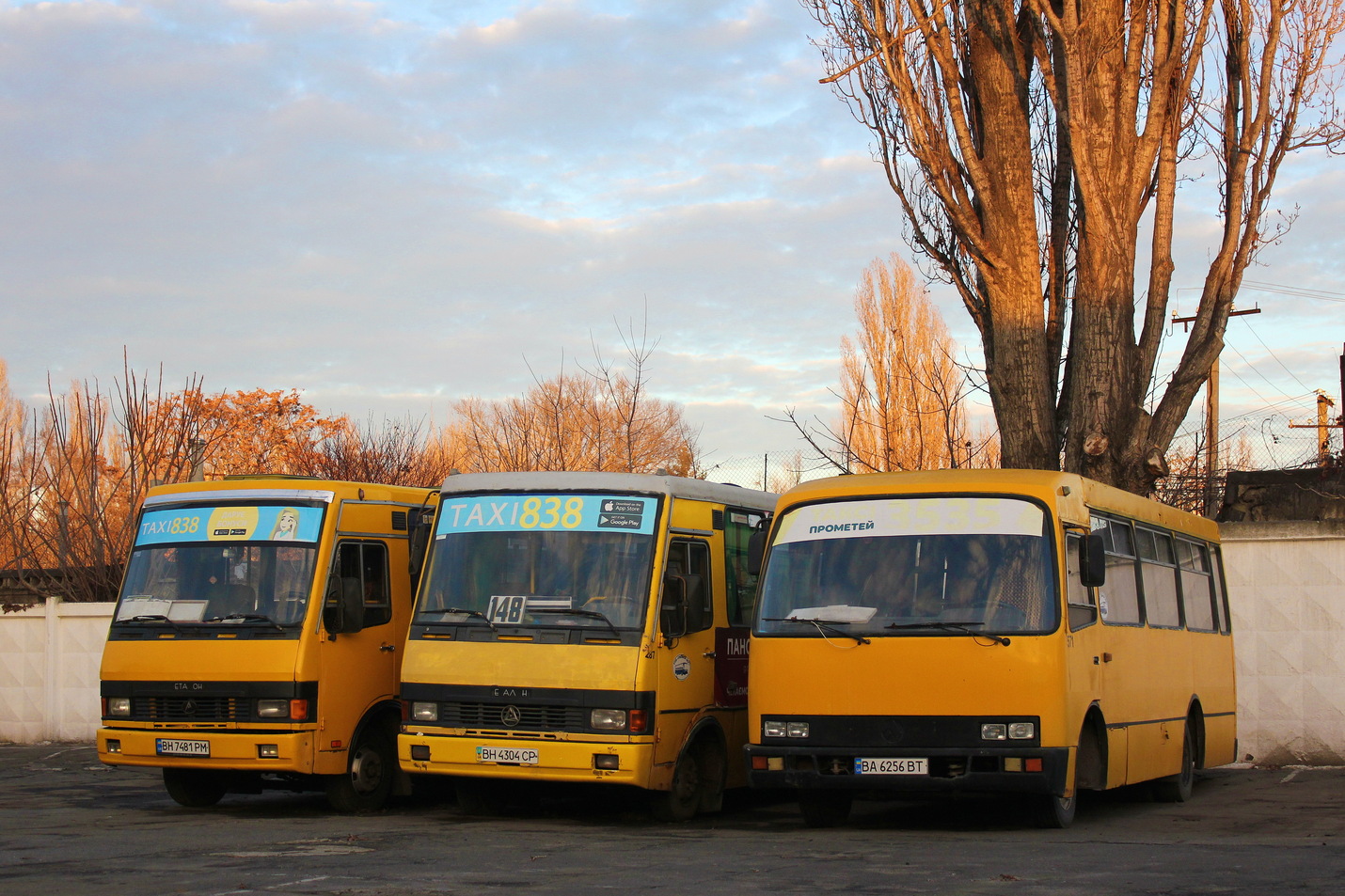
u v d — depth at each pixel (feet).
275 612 44.70
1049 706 36.60
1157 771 46.52
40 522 87.86
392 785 47.83
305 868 30.66
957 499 39.42
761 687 39.32
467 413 136.87
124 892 26.94
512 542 43.47
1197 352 59.00
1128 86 59.41
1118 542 44.98
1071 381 61.57
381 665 47.39
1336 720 62.18
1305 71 58.95
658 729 41.45
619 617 41.68
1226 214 59.52
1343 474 68.08
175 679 44.62
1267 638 63.41
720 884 27.58
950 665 37.19
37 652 76.89
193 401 91.30
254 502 46.50
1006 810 46.34
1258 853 32.32
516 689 41.34
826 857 32.24
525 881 28.22
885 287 117.60
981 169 62.54
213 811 46.85
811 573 39.83
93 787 56.65
